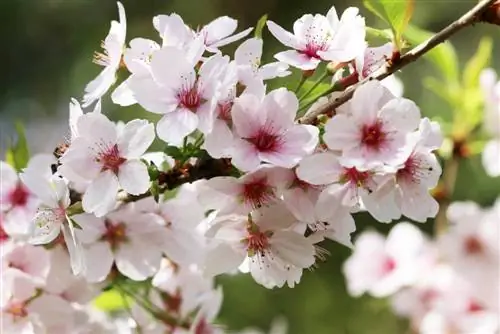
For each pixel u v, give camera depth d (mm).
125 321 898
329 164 774
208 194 786
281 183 783
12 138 896
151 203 823
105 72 810
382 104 780
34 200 844
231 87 771
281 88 778
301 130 775
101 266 824
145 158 814
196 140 790
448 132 1013
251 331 1492
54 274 842
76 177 791
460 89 1015
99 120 793
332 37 798
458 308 1037
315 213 783
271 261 807
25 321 842
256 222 797
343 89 794
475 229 1038
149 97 780
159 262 829
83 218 814
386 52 797
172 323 882
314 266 842
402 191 786
